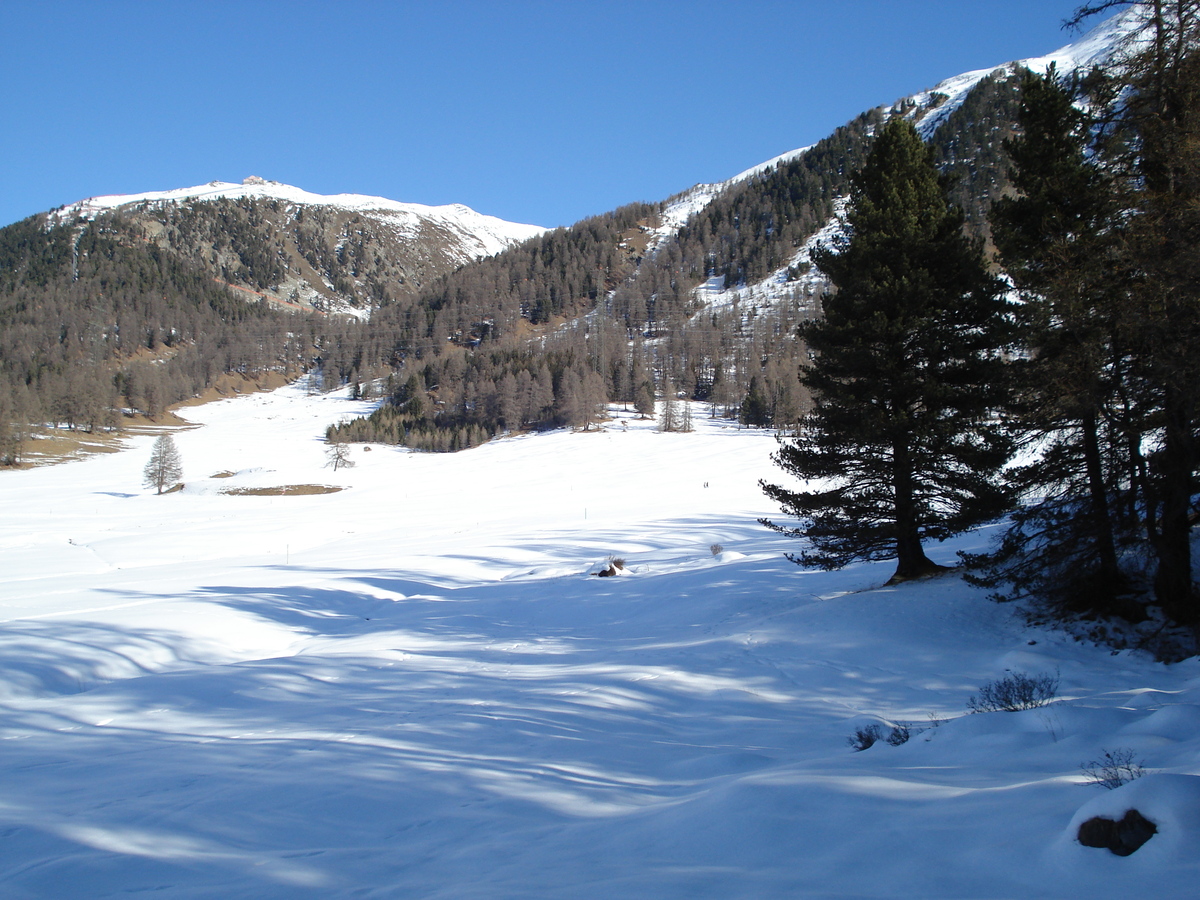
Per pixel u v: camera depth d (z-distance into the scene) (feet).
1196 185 30.94
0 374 473.67
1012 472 46.52
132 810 20.31
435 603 80.74
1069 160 41.57
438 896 12.71
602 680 38.70
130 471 321.93
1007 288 49.75
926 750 20.85
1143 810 10.93
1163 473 38.14
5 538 161.68
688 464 281.33
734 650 43.27
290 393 638.53
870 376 53.26
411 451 376.68
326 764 24.82
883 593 50.88
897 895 10.70
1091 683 31.48
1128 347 38.06
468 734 28.89
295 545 152.56
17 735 33.53
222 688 42.04
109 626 62.08
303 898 13.48
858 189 58.54
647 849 14.42
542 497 222.69
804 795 15.72
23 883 14.84
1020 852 11.46
